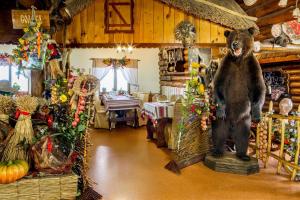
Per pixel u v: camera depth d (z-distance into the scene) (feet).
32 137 7.84
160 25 15.01
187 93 12.68
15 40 10.89
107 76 30.01
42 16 9.13
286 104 11.60
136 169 11.94
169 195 9.27
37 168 7.41
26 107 7.81
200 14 14.76
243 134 11.87
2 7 10.71
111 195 9.20
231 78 11.91
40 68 8.90
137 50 29.91
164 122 15.80
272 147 14.52
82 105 8.22
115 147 15.80
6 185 6.84
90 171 11.60
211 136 14.01
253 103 11.73
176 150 12.62
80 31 14.64
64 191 7.38
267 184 10.34
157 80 30.30
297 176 10.75
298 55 15.56
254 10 15.67
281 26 14.83
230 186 10.13
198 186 10.10
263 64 19.65
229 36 11.85
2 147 7.73
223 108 12.21
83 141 8.71
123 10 14.79
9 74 28.22
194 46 15.15
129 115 22.85
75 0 13.48
